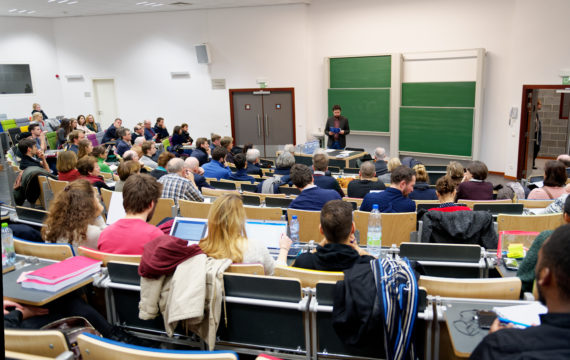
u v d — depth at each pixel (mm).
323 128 12297
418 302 1976
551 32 8719
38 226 3855
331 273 2188
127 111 14180
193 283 2127
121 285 2416
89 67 14172
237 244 2438
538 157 12164
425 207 4145
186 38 13078
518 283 2088
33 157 7309
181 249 2191
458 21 10117
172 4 11719
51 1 10844
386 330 1939
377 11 11039
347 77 11523
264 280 2152
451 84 10227
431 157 11094
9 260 2650
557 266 1030
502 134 10047
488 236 3100
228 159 8789
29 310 2369
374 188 4996
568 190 4480
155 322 2479
